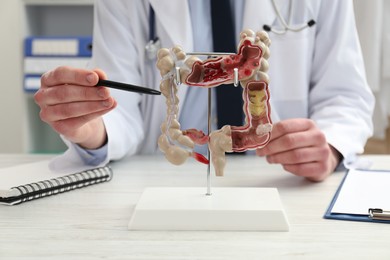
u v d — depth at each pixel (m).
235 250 0.50
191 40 1.07
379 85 1.85
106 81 0.71
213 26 1.08
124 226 0.58
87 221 0.60
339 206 0.64
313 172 0.79
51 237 0.54
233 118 1.07
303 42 1.11
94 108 0.74
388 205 0.63
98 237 0.54
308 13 1.12
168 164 0.96
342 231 0.55
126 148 0.98
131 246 0.51
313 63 1.17
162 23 1.07
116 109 1.05
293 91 1.12
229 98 1.07
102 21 1.15
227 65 0.59
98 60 1.12
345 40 1.12
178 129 0.61
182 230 0.56
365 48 1.77
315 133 0.81
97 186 0.78
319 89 1.13
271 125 0.59
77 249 0.50
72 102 0.75
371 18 1.75
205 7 1.11
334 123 1.00
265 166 0.94
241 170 0.90
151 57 1.13
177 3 1.07
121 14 1.15
